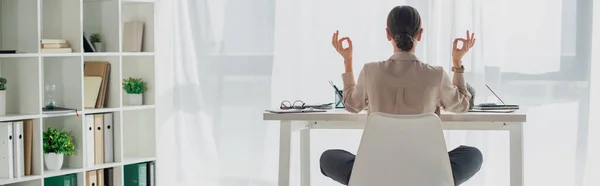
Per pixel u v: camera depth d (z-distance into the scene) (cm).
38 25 410
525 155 460
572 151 451
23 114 415
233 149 514
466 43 334
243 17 505
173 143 521
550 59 450
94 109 446
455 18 457
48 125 451
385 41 477
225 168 517
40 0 447
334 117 338
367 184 313
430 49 462
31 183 417
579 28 444
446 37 459
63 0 438
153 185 484
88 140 443
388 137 306
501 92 457
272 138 506
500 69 457
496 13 455
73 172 431
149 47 480
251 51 505
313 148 496
